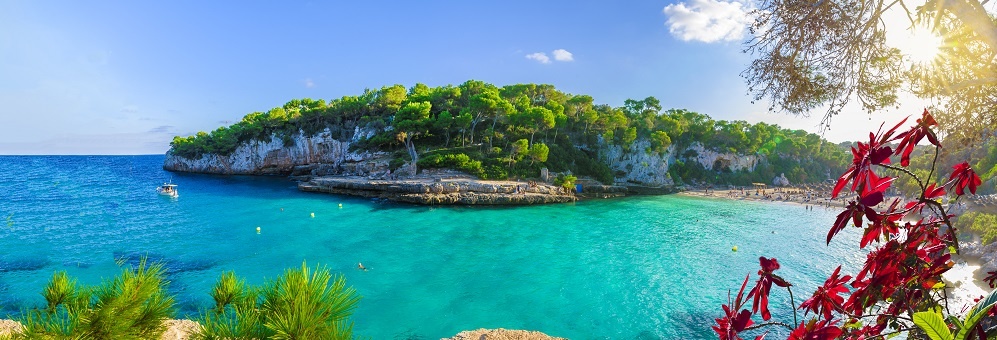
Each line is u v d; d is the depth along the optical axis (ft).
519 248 141.08
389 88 385.29
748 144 440.86
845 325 9.18
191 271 107.34
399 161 293.64
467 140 345.51
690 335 78.13
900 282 8.93
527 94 411.54
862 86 15.19
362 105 382.42
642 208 248.52
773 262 8.39
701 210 249.34
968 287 96.73
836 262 129.80
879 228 9.37
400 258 124.67
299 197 251.39
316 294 14.40
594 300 94.27
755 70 16.35
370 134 358.23
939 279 8.80
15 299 83.35
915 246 9.02
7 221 171.73
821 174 482.28
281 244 138.10
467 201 232.73
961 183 8.97
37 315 14.34
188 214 193.67
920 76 15.25
